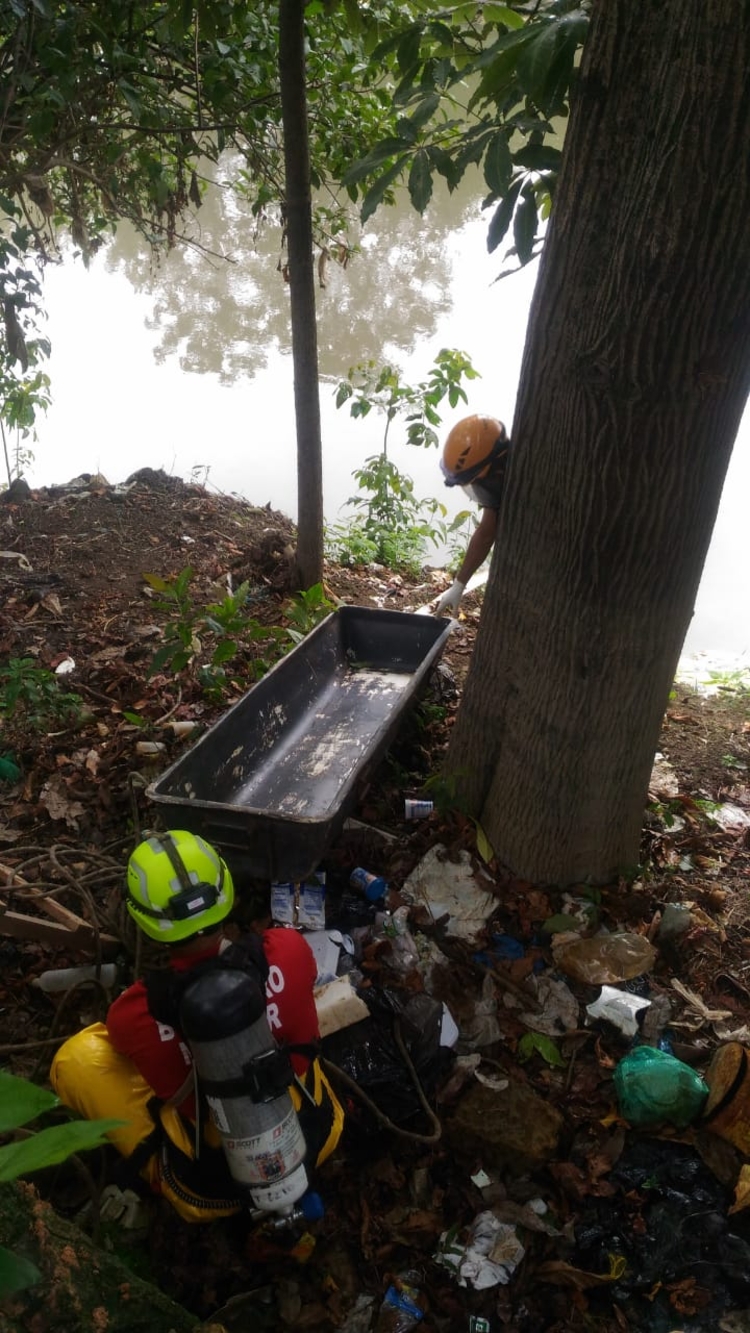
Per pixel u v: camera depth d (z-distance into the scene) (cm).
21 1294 166
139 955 314
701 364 265
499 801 366
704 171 239
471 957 337
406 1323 253
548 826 351
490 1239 270
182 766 353
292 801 406
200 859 231
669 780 462
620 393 272
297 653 453
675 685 583
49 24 448
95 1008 312
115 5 471
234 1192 247
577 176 264
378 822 399
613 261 260
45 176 607
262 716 423
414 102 308
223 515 711
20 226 552
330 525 776
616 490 287
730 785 467
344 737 448
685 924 353
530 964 335
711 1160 281
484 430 376
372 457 793
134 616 561
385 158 310
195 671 502
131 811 402
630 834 363
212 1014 207
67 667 506
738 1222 271
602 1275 260
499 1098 296
